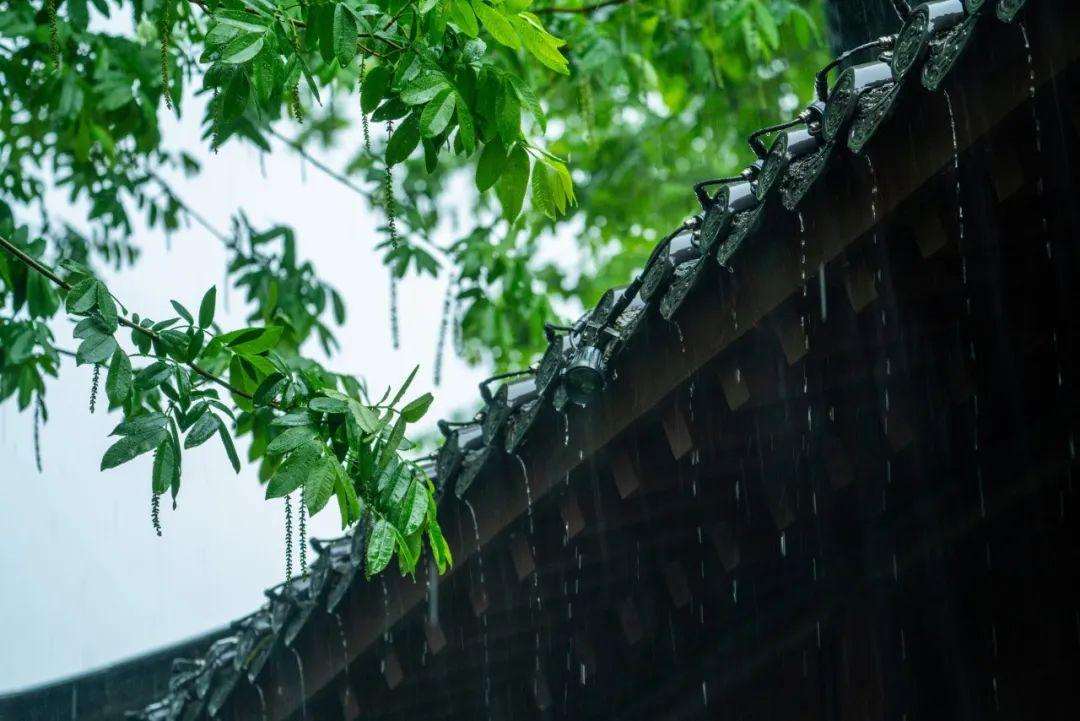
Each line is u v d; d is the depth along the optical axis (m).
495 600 4.16
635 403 3.31
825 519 3.82
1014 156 2.50
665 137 11.66
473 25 2.96
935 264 2.89
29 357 5.01
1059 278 3.02
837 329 3.06
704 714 4.56
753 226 2.81
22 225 4.86
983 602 3.64
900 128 2.54
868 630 3.81
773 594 4.20
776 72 10.20
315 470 2.90
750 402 3.25
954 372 3.20
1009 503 3.55
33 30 5.80
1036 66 2.30
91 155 7.05
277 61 2.89
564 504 3.69
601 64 6.61
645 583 4.20
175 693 5.69
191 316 3.19
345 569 4.31
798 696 4.07
